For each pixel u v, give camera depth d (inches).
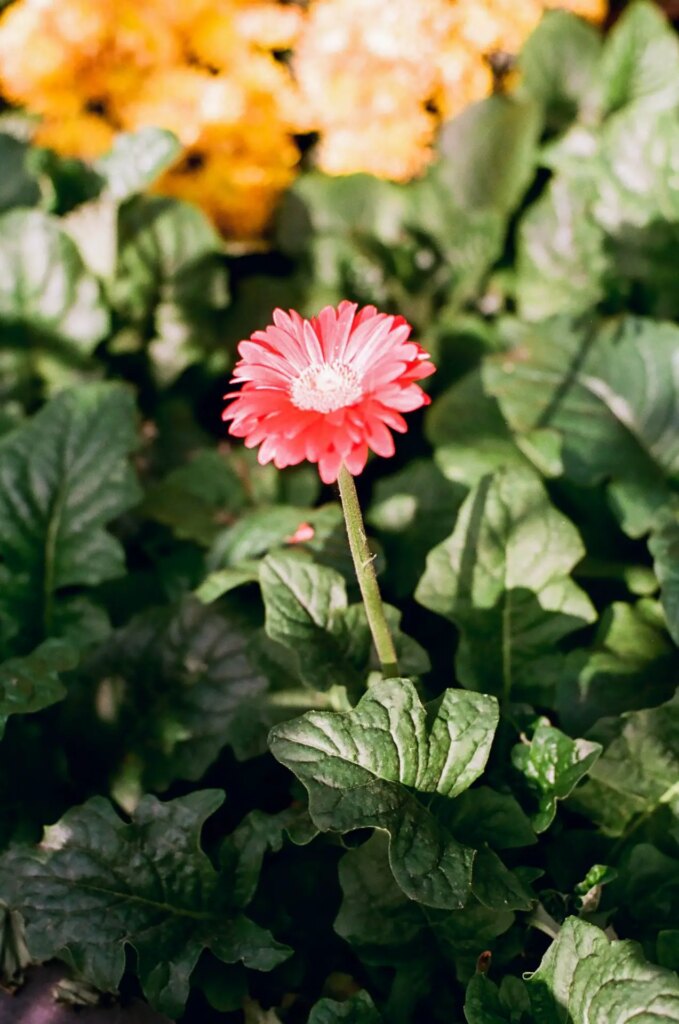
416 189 41.1
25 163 38.4
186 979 25.6
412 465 34.0
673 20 46.0
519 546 29.0
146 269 38.4
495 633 29.1
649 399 32.6
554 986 24.3
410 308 40.3
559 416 32.6
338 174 41.3
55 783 29.8
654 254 37.1
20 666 28.0
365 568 24.2
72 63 38.7
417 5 37.9
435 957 26.4
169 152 37.6
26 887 26.2
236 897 26.7
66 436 32.1
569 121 41.6
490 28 39.0
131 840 26.7
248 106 40.1
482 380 35.1
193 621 30.2
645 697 28.9
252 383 23.9
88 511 31.7
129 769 29.4
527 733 28.1
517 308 40.3
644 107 39.7
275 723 29.0
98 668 30.2
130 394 32.6
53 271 36.2
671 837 27.6
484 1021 24.1
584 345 33.7
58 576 31.3
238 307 40.2
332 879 28.1
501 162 40.0
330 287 39.9
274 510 32.2
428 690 31.0
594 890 25.9
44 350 36.8
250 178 40.7
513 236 41.7
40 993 26.4
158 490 34.7
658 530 29.1
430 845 24.5
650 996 22.8
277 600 27.7
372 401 22.8
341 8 38.5
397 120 39.8
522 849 28.0
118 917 26.1
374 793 24.6
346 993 27.2
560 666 29.2
